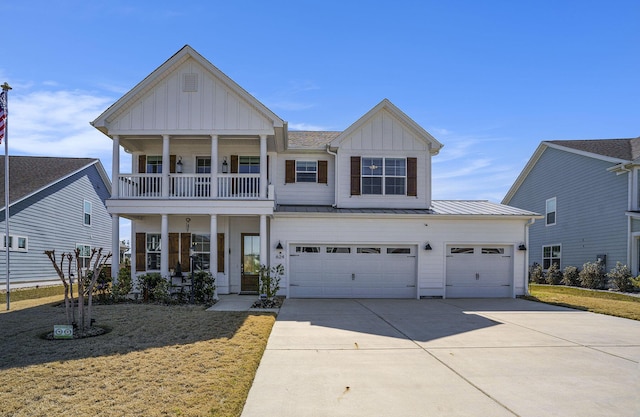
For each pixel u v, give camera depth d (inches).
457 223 645.9
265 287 545.0
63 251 912.9
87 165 993.5
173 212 572.1
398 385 234.2
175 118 582.9
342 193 687.7
